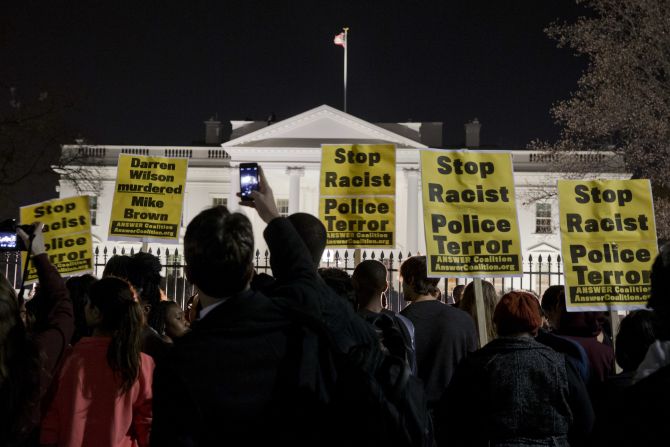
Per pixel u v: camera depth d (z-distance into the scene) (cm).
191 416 238
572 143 2930
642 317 370
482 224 727
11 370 285
